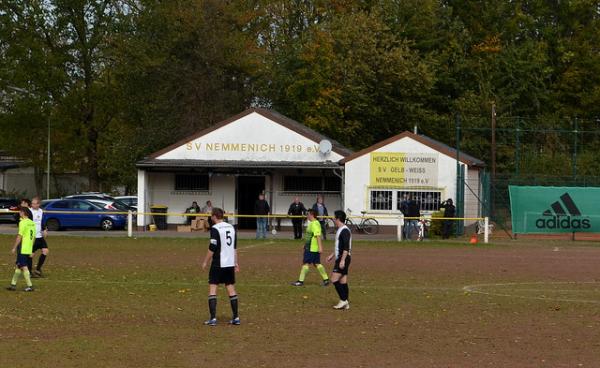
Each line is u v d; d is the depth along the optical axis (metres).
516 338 18.17
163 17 77.00
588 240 51.12
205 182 61.28
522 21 89.62
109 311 21.39
